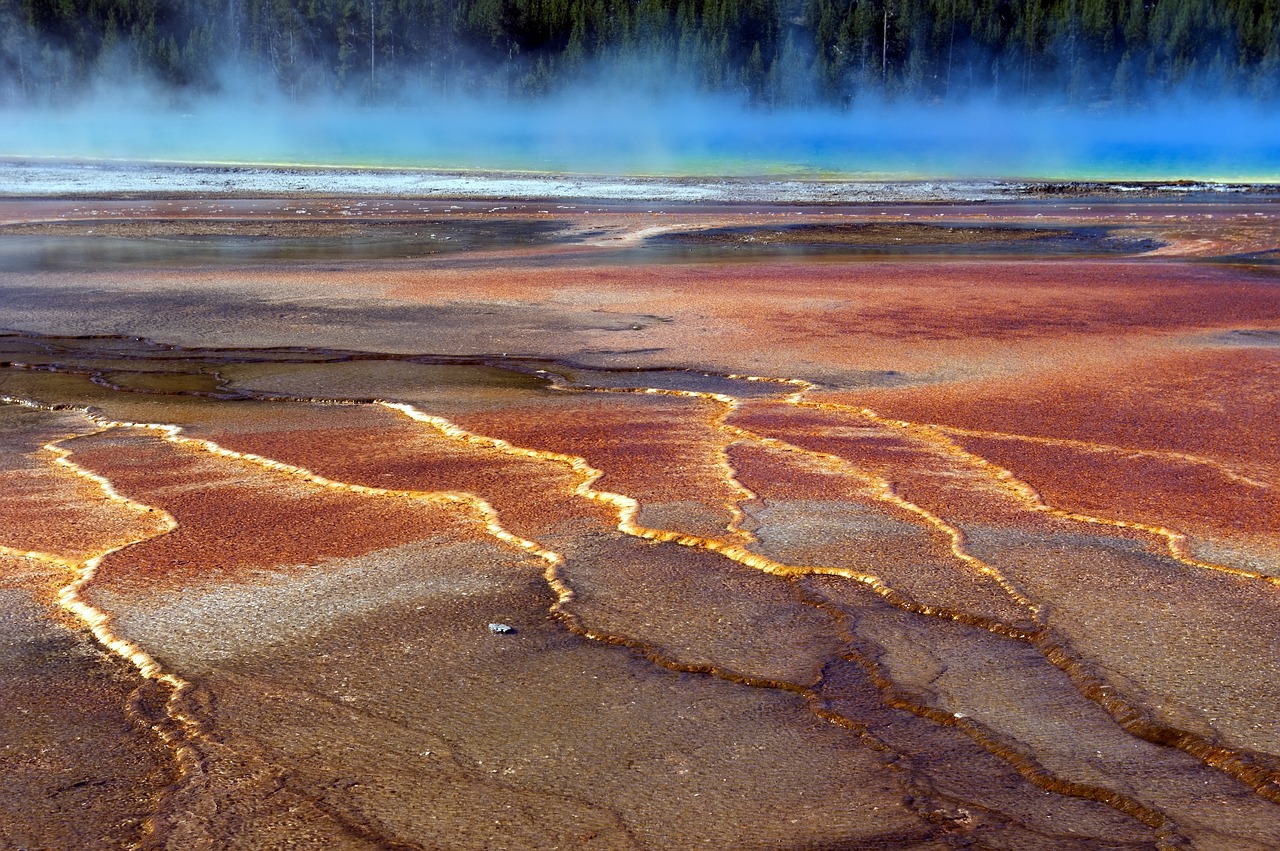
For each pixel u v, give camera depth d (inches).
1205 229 1080.8
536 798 135.6
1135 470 276.2
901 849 125.7
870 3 3353.8
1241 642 175.8
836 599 194.4
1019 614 186.7
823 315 543.8
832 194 1502.2
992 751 146.4
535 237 960.3
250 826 129.8
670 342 474.6
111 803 135.2
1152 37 3297.2
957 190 1605.6
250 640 178.2
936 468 278.2
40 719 154.4
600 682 165.0
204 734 149.9
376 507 246.5
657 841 127.3
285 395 380.5
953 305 577.0
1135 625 182.1
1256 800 135.6
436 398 371.9
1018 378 398.3
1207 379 394.6
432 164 2017.7
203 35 3134.8
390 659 171.9
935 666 169.9
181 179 1610.5
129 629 181.9
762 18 3316.9
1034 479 266.7
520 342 475.2
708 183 1647.4
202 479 270.4
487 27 3245.6
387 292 608.1
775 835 128.3
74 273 681.6
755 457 288.8
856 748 147.1
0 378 408.5
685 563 211.3
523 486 262.5
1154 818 131.8
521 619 186.2
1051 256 852.0
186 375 414.6
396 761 143.9
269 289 617.6
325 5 3248.0
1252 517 237.5
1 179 1547.7
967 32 3314.5
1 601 195.0
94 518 239.9
